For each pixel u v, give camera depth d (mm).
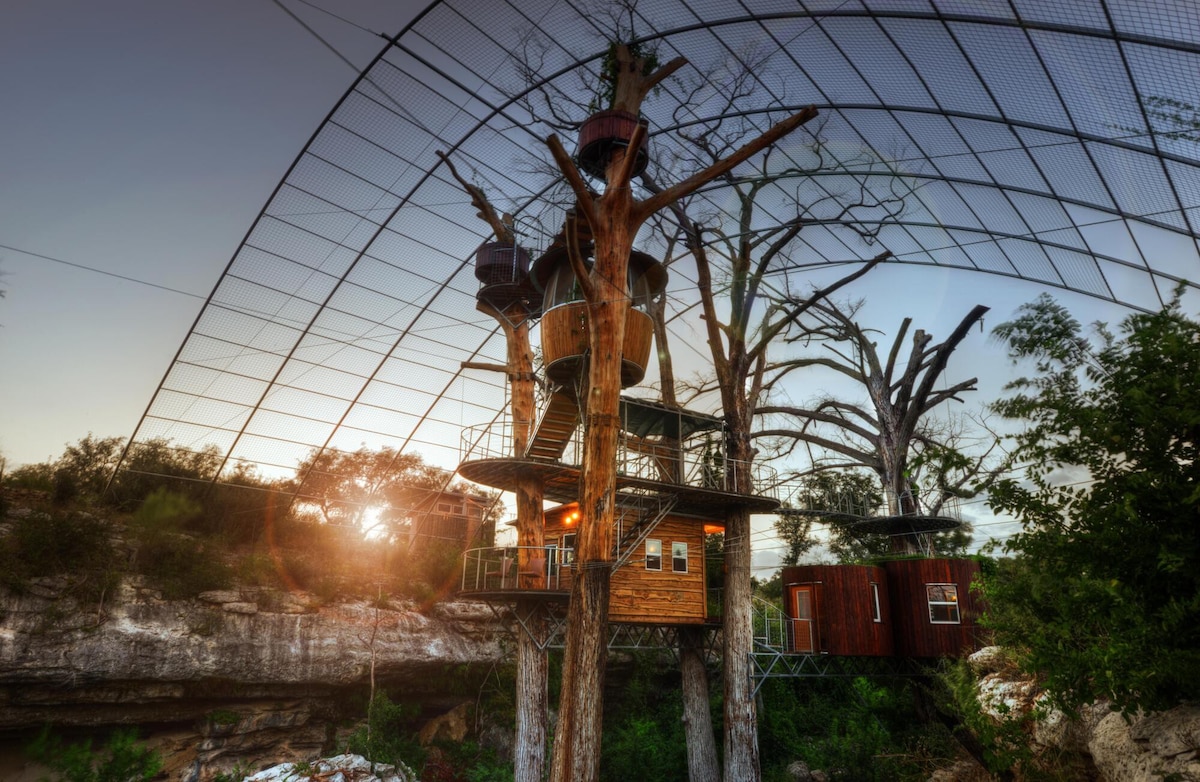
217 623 23969
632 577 25734
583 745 15164
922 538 36844
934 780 13398
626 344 20984
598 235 18281
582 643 15844
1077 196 24266
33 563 21406
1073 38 18656
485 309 29531
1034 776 8445
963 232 30266
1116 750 6738
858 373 40438
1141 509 5828
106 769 17234
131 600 22750
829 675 27141
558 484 26594
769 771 28562
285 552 29906
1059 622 6613
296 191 28281
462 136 28266
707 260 29547
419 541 36375
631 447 26734
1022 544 6484
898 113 25141
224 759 24125
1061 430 6227
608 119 19531
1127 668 5617
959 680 9367
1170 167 20328
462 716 30500
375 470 37094
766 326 32625
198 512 29266
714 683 35531
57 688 20750
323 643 25953
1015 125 22953
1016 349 6605
